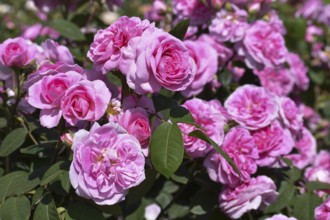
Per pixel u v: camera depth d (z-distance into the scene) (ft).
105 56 2.93
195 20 4.32
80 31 4.52
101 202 2.77
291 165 3.69
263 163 3.55
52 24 4.50
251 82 4.48
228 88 4.14
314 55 5.92
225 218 3.58
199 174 3.64
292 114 3.76
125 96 3.09
